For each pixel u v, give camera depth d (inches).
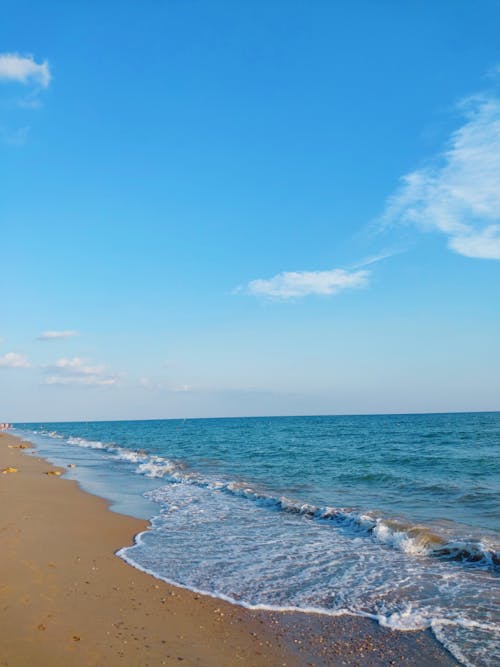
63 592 291.9
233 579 333.4
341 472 915.4
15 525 462.0
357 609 282.8
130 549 409.1
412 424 3331.7
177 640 238.2
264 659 223.8
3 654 209.3
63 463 1173.1
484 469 890.1
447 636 246.2
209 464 1125.1
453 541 395.9
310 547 416.8
